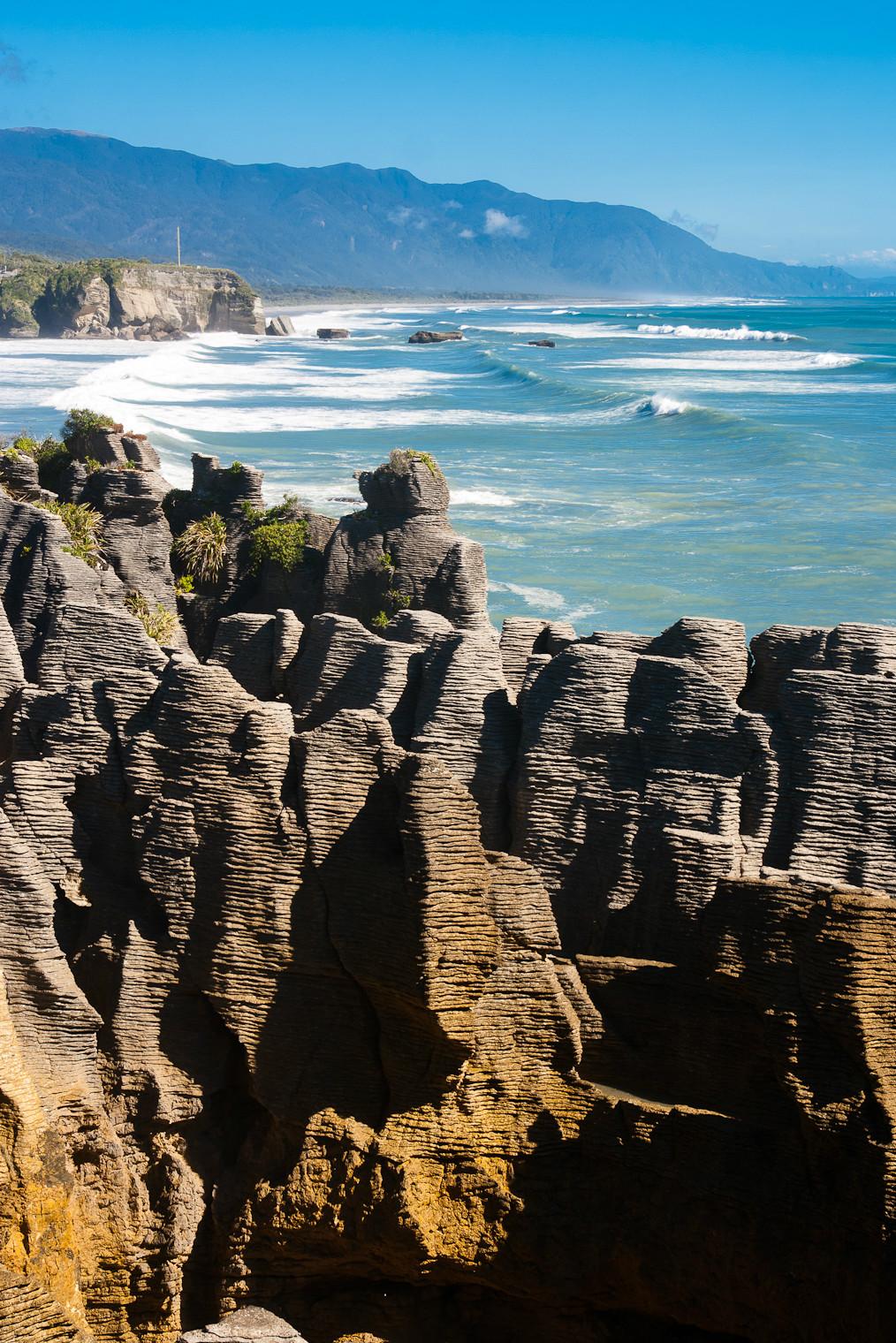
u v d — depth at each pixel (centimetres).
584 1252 1563
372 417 13875
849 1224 1466
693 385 18162
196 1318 1644
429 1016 1560
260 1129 1667
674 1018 1631
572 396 15738
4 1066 1548
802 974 1498
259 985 1661
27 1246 1542
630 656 1928
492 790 2022
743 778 1852
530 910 1616
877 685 1831
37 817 1752
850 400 16088
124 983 1678
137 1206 1631
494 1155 1592
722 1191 1516
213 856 1680
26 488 3575
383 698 2219
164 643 3177
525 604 6719
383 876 1606
